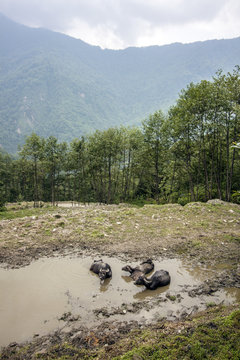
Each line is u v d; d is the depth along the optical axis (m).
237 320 5.10
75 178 51.66
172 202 33.72
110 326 5.87
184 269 9.10
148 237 12.56
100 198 46.25
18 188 71.06
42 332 5.81
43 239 12.41
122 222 15.07
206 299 7.00
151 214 16.78
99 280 8.42
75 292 7.64
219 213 16.56
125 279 8.51
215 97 20.62
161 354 4.46
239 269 8.86
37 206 41.03
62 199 67.50
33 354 5.10
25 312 6.60
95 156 37.59
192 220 15.33
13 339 5.61
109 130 35.72
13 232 13.41
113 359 4.57
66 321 6.19
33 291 7.71
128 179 44.25
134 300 7.13
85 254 10.70
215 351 4.39
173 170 30.05
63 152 42.91
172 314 6.30
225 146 25.30
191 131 23.20
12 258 10.33
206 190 26.53
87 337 5.50
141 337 5.23
